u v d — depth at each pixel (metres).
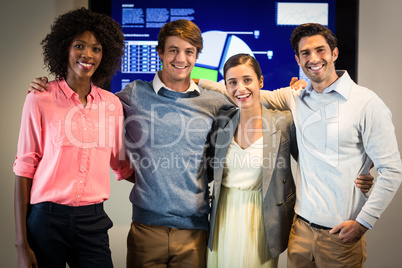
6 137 2.85
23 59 2.83
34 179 1.73
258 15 2.80
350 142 1.78
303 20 2.79
